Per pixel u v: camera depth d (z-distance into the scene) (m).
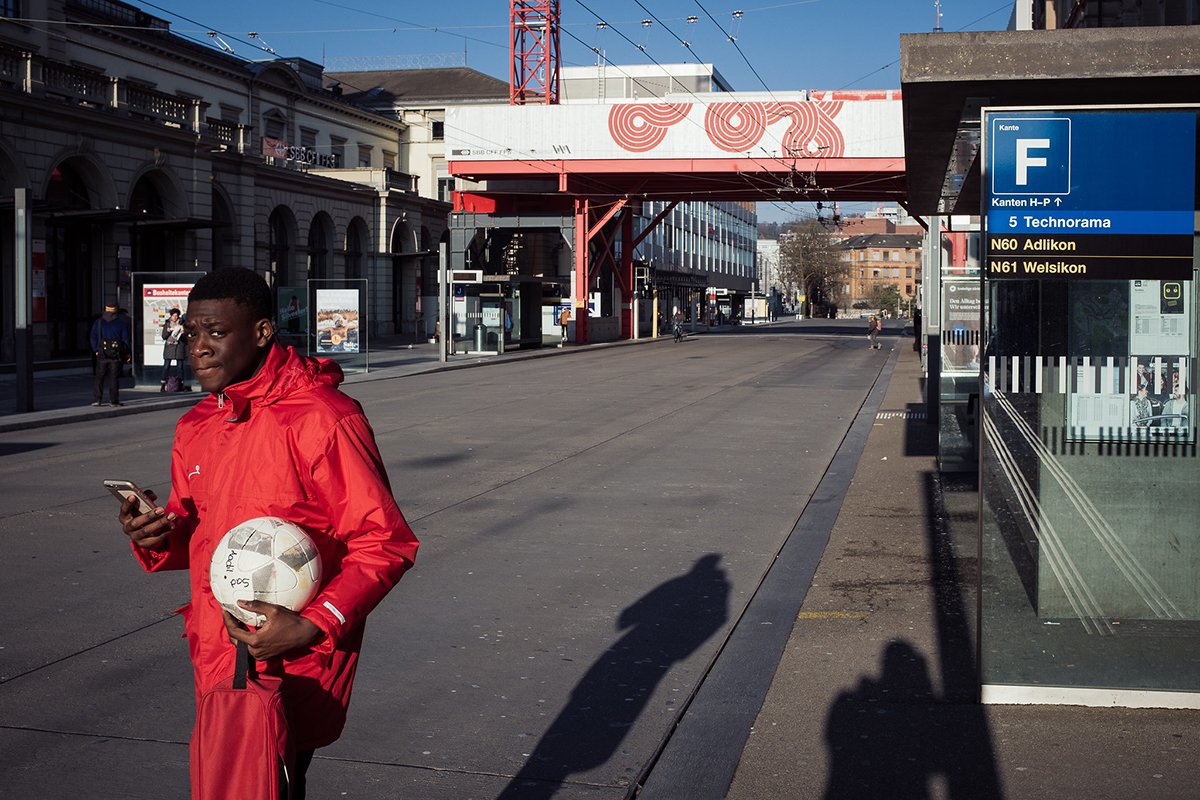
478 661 5.93
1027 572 5.11
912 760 4.45
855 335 67.25
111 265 33.34
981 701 5.12
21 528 9.41
